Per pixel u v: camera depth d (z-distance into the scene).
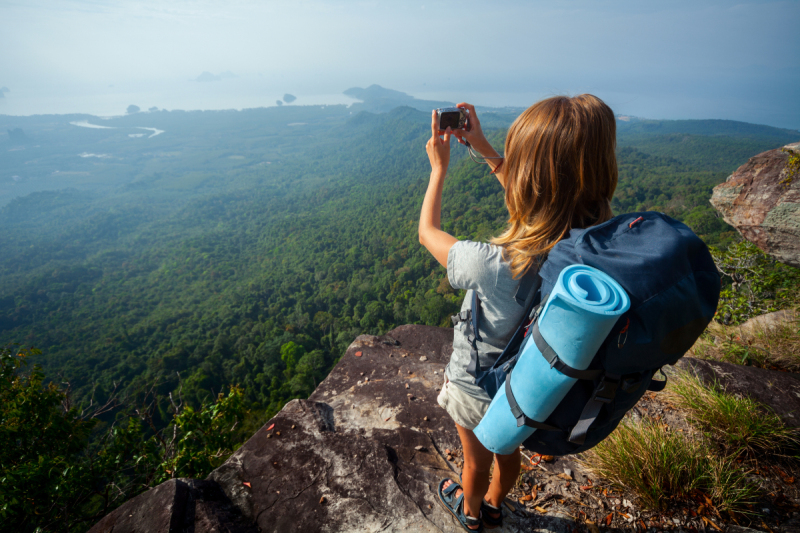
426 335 3.12
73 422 4.66
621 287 0.63
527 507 1.45
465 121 1.03
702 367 2.24
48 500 3.36
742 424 1.69
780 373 2.19
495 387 0.87
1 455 4.33
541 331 0.70
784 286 4.46
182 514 1.31
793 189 2.89
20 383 4.74
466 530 1.31
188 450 3.60
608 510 1.43
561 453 0.88
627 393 0.71
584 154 0.69
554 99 0.76
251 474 1.56
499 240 0.82
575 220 0.77
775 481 1.51
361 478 1.52
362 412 2.13
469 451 1.08
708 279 0.71
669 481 1.45
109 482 3.56
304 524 1.36
